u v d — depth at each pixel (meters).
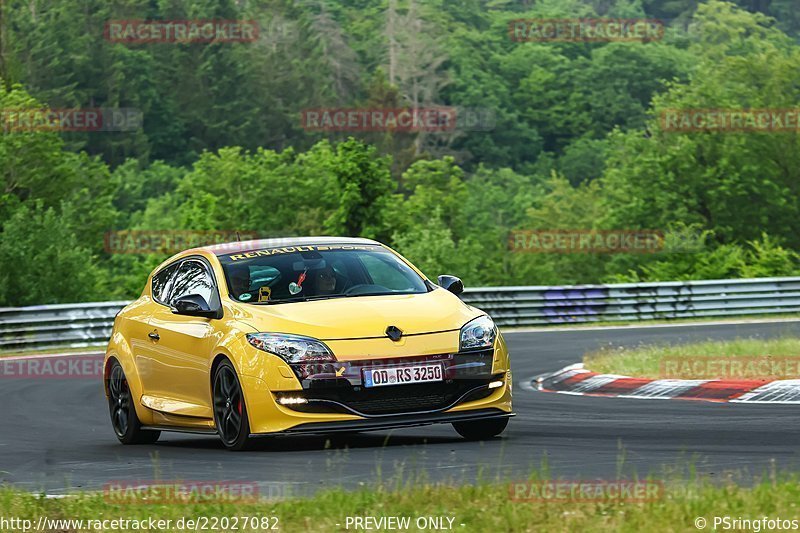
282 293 25.94
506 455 22.94
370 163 185.88
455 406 24.17
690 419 28.50
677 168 194.00
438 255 193.25
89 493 19.89
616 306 82.88
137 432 29.02
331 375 23.59
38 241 158.25
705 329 70.81
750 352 41.09
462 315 25.14
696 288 84.69
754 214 190.88
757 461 21.28
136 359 28.78
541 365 49.97
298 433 23.58
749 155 190.25
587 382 39.06
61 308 72.31
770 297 85.94
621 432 26.47
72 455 26.98
